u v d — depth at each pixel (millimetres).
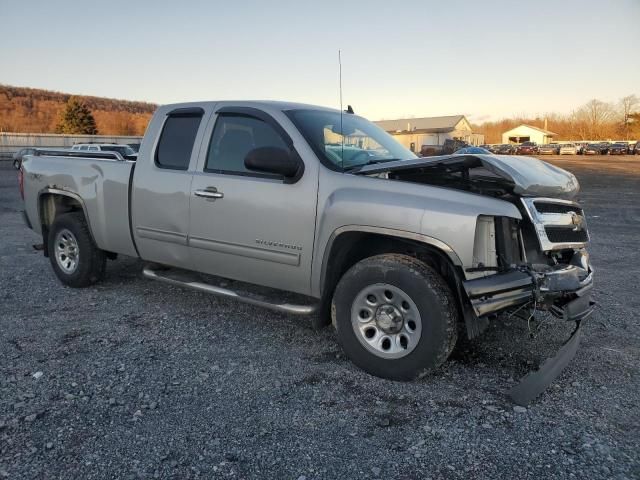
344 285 3676
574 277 3324
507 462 2658
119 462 2635
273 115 4145
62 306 5094
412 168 3668
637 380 3598
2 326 4527
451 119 77000
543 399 3320
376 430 2951
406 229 3414
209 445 2789
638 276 6547
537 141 92125
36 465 2600
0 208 13375
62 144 46625
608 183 23812
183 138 4672
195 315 4871
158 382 3500
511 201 3508
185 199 4469
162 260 4824
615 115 104375
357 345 3654
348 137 4324
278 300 4129
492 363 3863
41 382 3467
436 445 2807
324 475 2555
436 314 3344
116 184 5012
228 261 4320
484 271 3299
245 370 3707
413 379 3480
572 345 3629
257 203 4043
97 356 3908
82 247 5500
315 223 3785
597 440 2850
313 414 3117
